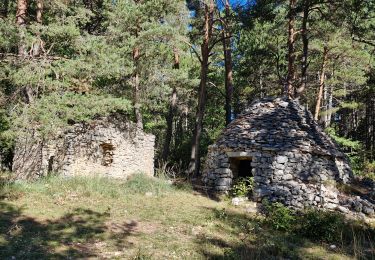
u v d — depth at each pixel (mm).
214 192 13617
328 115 27250
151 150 18922
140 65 19266
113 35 18062
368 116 27859
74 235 7406
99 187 11852
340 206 11266
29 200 9906
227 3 20047
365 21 13695
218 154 14141
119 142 16312
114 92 19344
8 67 12164
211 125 32875
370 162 22781
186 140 25812
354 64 22297
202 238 7863
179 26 18562
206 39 18359
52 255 6188
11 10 18000
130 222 8750
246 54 21000
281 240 8273
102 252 6562
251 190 13094
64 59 13219
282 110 14852
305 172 12430
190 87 23531
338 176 12875
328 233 8695
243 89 27047
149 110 30375
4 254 6008
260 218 10352
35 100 12266
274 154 12750
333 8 15570
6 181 11641
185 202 11711
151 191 12547
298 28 21094
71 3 18859
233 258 6535
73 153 14891
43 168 15016
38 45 14562
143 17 18125
